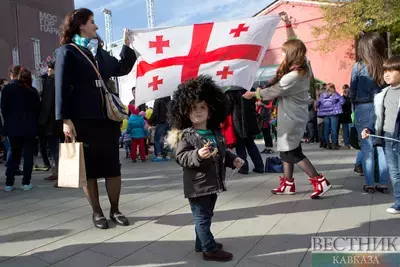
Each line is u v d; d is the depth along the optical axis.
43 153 8.45
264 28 5.05
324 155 9.05
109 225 3.90
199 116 2.87
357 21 15.59
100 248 3.23
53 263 2.93
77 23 3.78
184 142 2.85
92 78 3.72
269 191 5.22
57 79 3.55
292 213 4.08
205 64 4.96
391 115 4.02
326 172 6.52
